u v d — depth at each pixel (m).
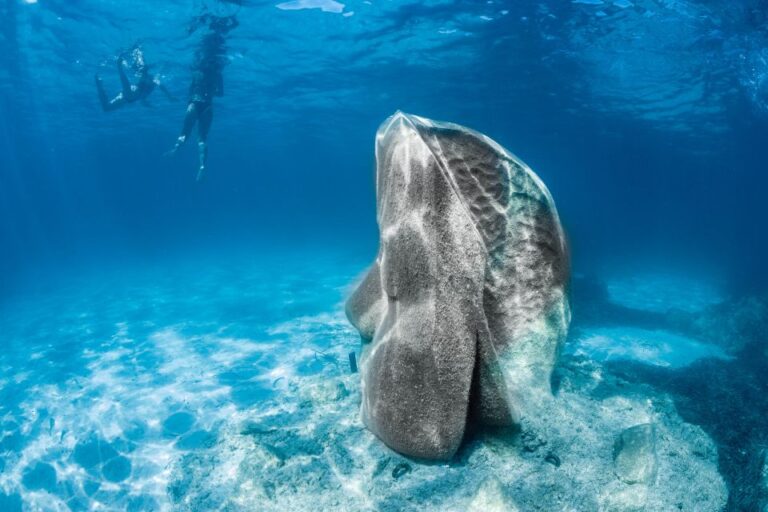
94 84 24.42
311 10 15.72
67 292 23.92
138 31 17.34
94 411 8.58
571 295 3.96
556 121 31.67
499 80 23.05
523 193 3.57
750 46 15.48
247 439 4.61
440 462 3.27
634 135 33.41
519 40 17.62
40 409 8.92
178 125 38.12
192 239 63.44
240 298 18.55
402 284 3.04
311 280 22.55
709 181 57.22
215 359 11.12
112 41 18.27
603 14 14.60
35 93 26.20
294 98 28.50
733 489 4.01
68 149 51.59
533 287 3.69
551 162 54.06
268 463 3.85
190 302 18.39
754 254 49.88
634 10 14.03
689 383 7.95
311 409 4.84
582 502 3.10
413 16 16.09
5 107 29.55
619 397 4.56
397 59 20.78
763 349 11.30
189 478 4.28
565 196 89.75
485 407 3.06
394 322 3.10
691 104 23.11
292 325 13.80
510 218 3.55
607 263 30.05
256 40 18.38
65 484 6.39
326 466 3.63
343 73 23.02
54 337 14.58
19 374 11.20
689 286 25.02
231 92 26.66
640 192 79.44
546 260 3.70
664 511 3.36
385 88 25.80
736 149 33.69
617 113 27.00
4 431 8.13
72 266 39.19
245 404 8.48
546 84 22.89
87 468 6.73
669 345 12.47
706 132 29.19
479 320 2.92
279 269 27.42
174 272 28.33
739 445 5.21
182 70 21.95
